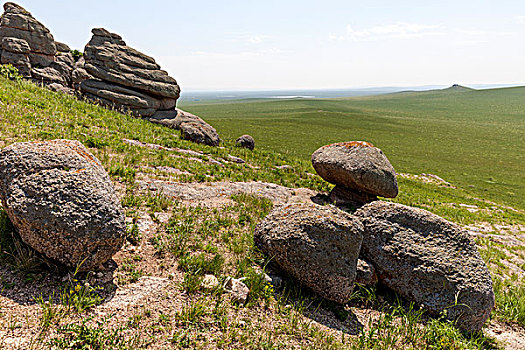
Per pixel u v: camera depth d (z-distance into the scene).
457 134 75.88
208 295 6.28
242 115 112.00
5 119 12.52
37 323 4.66
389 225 8.50
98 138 13.91
